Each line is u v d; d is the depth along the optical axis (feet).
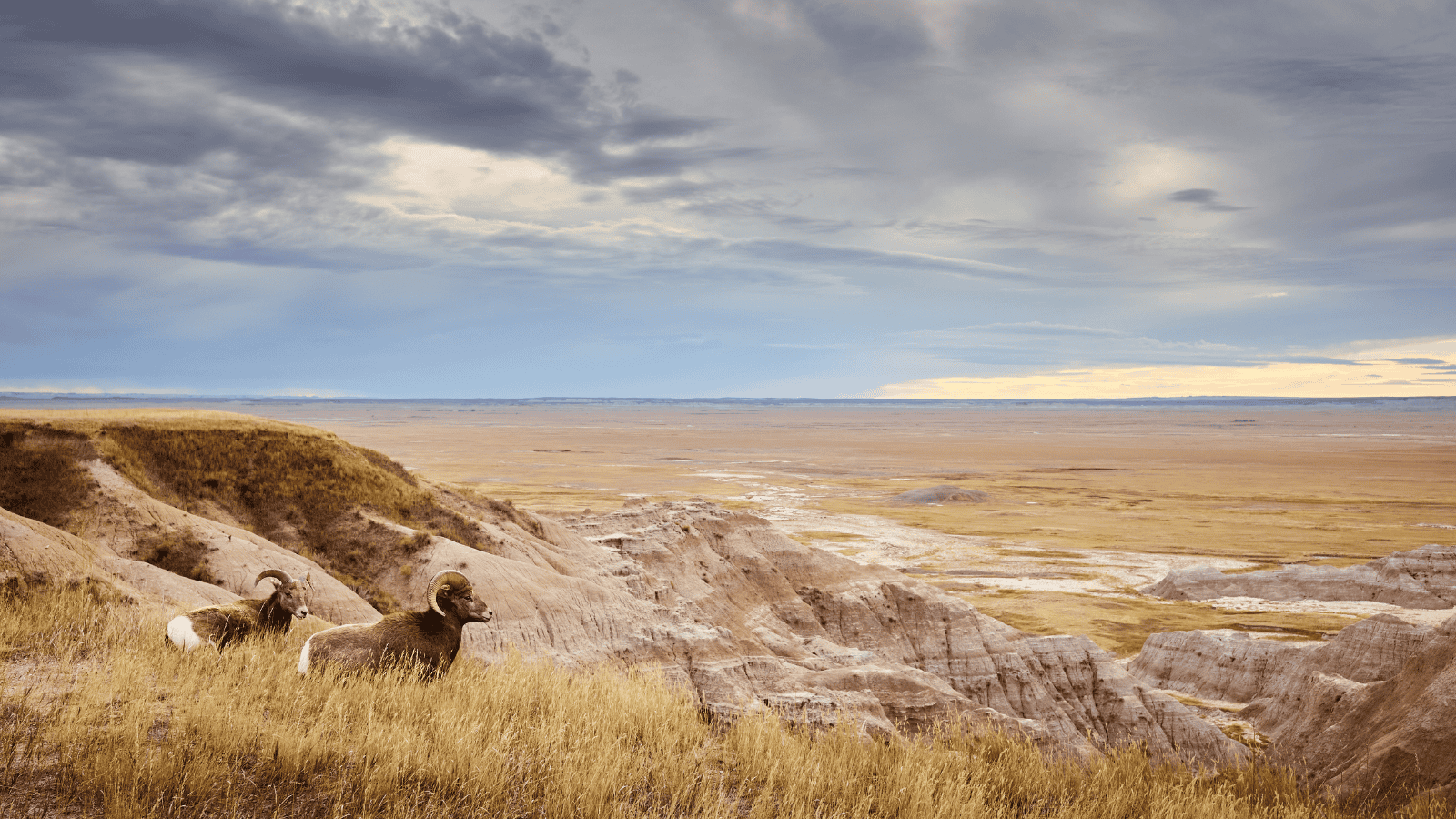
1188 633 129.49
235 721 27.40
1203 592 189.16
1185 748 92.43
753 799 30.04
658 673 52.47
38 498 74.38
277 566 73.77
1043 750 67.10
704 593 110.22
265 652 37.06
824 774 32.40
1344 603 180.34
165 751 24.77
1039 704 98.58
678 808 28.25
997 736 42.14
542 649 70.85
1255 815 39.65
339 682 33.19
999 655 104.22
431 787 26.08
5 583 45.50
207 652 35.96
